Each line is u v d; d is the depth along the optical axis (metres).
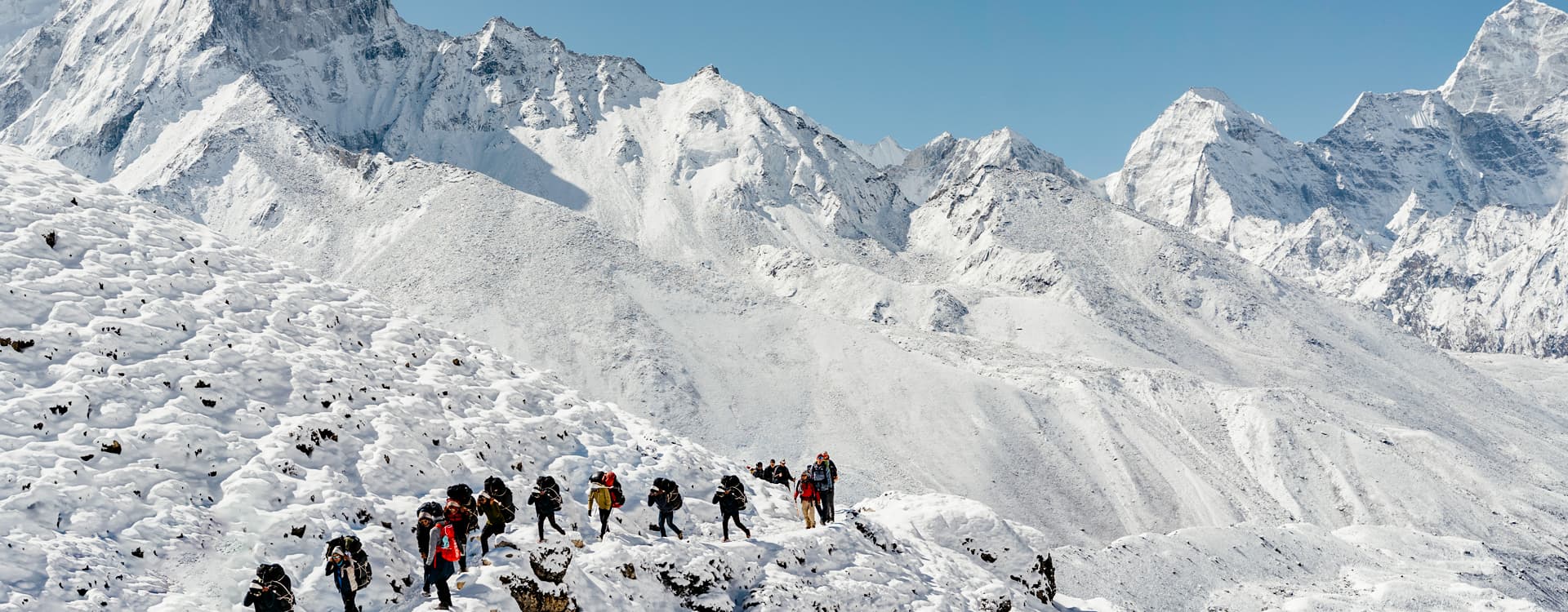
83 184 25.48
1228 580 55.41
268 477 17.14
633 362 119.81
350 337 24.84
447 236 160.62
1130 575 51.56
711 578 18.77
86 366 17.66
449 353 26.88
